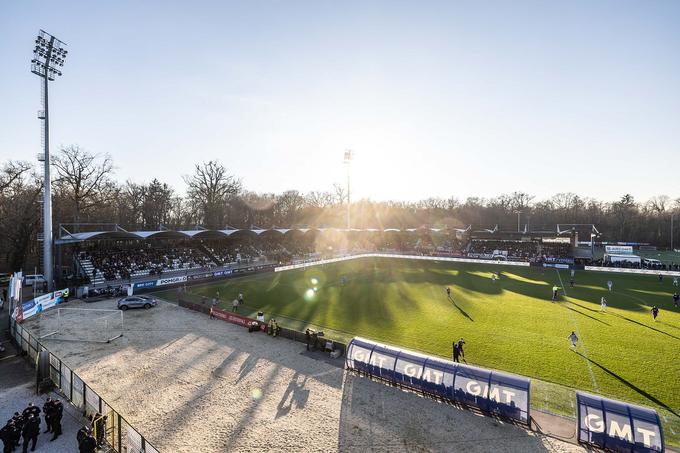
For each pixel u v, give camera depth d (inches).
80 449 467.8
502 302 1386.6
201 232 2146.9
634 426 491.2
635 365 786.2
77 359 814.5
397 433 542.3
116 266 1838.1
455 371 641.0
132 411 597.0
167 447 504.7
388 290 1612.9
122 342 925.2
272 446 507.8
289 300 1405.0
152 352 856.9
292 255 2901.1
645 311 1261.1
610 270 2290.8
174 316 1175.0
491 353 850.1
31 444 514.3
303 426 557.3
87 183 2321.6
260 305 1321.4
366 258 3002.0
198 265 2244.1
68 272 1883.6
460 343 799.1
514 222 5526.6
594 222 5305.1
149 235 1862.7
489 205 6058.1
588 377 726.5
